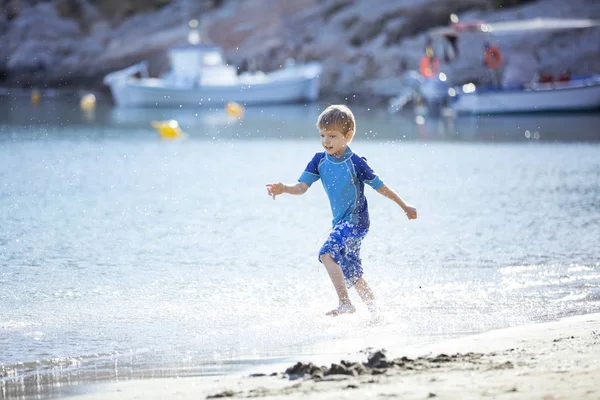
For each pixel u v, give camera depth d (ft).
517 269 46.09
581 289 40.83
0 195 75.31
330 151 38.75
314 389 23.71
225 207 69.87
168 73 273.13
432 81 212.84
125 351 31.32
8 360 30.19
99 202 71.87
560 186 80.74
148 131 160.56
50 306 38.86
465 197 74.18
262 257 50.52
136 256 50.83
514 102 200.85
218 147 126.00
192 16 307.99
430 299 39.42
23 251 51.98
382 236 56.59
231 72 261.85
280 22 288.71
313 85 258.98
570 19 242.78
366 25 272.92
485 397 22.06
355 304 38.88
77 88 301.02
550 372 24.48
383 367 25.94
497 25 215.31
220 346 31.76
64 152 116.78
